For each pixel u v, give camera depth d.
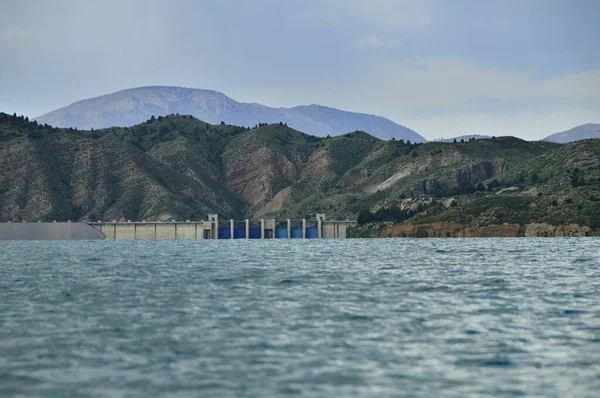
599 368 103.69
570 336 124.06
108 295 184.25
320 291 188.00
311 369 103.31
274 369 103.31
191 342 120.56
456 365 105.12
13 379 99.62
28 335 127.44
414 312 149.75
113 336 126.00
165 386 95.81
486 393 92.69
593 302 164.38
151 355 111.69
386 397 91.06
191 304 164.25
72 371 103.19
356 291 187.62
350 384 96.19
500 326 133.00
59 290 197.50
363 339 121.88
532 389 94.31
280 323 137.12
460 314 146.88
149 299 174.62
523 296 176.00
